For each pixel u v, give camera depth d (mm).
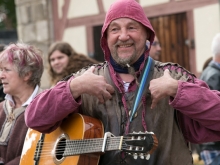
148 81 3002
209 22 7277
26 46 3760
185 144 2979
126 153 2943
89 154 3025
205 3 7285
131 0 3014
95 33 8688
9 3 20875
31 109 3062
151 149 2693
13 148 3643
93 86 2924
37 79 3754
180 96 2723
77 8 8914
